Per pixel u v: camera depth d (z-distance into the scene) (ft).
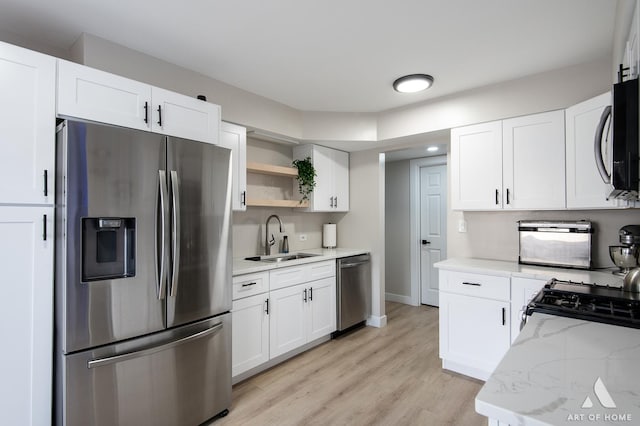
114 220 5.44
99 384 5.26
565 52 7.44
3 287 4.73
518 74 8.52
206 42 7.04
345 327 11.55
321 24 6.40
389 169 16.15
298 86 9.36
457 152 9.70
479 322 8.25
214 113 7.41
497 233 9.73
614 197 5.15
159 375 5.92
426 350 10.31
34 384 4.94
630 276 5.33
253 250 11.10
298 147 12.50
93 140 5.24
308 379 8.52
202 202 6.64
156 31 6.61
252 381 8.43
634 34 4.14
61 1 5.64
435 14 6.07
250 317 8.44
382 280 12.76
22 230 4.90
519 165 8.61
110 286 5.37
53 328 5.18
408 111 10.78
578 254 8.09
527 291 7.52
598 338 3.49
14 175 4.83
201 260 6.59
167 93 6.58
